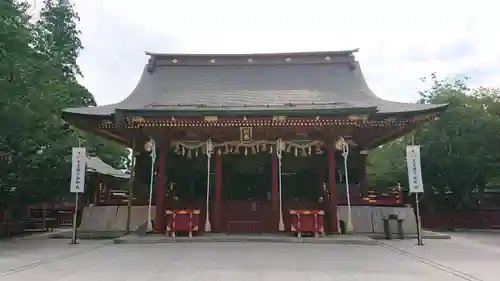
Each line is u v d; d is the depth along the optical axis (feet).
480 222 106.32
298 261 40.96
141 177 83.51
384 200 76.18
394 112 72.64
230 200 76.18
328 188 74.64
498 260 42.63
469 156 101.96
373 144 90.84
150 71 94.79
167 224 65.72
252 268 36.47
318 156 81.61
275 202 71.61
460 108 103.30
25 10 72.90
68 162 82.33
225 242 60.03
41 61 74.13
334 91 87.66
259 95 83.82
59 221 106.83
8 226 75.31
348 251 49.78
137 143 80.64
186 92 86.94
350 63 94.53
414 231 73.77
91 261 41.50
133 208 77.05
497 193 110.11
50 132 78.84
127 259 42.73
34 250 52.11
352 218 74.23
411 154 61.05
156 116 68.49
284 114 68.03
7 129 65.00
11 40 63.21
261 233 68.44
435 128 105.60
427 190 111.86
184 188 82.23
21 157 74.74
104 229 76.13
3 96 59.52
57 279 31.68
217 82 91.30
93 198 102.73
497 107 104.27
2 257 45.16
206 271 34.88
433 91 120.47
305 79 91.91
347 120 68.18
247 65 95.81
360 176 83.61
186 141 77.10
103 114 74.79
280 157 72.90
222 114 68.23
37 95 69.10
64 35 149.38
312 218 64.13
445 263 40.19
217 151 75.92
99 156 146.51
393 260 42.04
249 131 72.84
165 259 42.57
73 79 140.05
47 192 86.28
